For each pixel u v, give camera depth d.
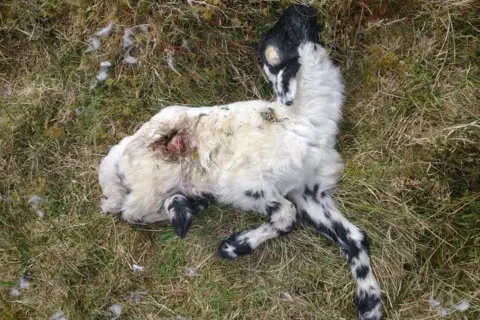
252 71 1.89
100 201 1.90
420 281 1.81
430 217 1.80
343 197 1.83
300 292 1.84
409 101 1.83
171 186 1.77
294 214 1.78
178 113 1.79
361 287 1.79
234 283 1.86
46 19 1.94
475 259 1.77
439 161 1.79
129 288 1.89
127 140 1.79
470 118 1.79
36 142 1.93
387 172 1.82
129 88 1.91
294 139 1.74
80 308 1.88
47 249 1.90
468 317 1.77
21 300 1.89
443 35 1.82
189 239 1.88
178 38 1.88
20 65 1.97
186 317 1.86
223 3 1.84
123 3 1.87
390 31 1.85
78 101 1.93
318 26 1.84
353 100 1.86
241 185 1.74
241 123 1.74
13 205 1.92
